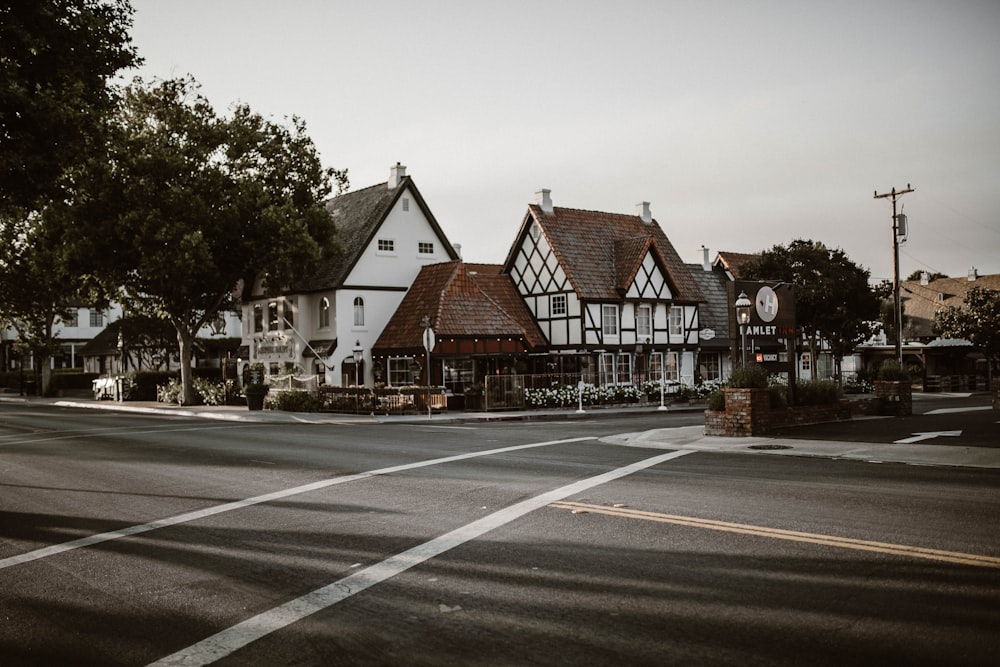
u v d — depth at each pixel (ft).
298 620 17.93
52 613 18.97
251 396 108.17
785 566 20.99
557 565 21.70
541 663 14.98
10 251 147.74
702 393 126.93
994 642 15.35
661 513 27.96
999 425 60.64
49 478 42.01
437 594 19.47
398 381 119.96
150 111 111.24
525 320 133.08
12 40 54.70
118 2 65.57
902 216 126.31
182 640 16.90
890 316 199.21
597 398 113.60
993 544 22.75
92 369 224.33
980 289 167.12
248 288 143.43
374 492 34.24
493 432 66.80
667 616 17.35
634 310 133.69
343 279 120.16
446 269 123.44
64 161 58.90
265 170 116.37
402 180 128.06
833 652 15.03
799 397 66.03
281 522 28.68
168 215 107.34
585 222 140.15
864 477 35.81
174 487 37.78
